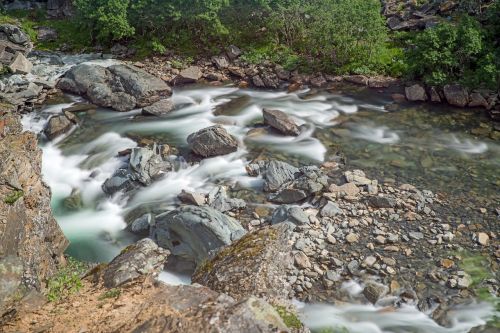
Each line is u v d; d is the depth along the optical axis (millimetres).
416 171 20516
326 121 25484
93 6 35531
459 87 26375
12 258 11133
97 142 24016
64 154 23094
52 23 40688
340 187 19000
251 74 31594
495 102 25625
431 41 27078
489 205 18109
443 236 16406
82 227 17891
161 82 29188
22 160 14391
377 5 31281
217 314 9172
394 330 12953
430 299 13930
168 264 15555
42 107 27734
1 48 32375
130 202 19266
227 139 22141
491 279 14578
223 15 35656
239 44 34438
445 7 33344
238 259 13180
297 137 23750
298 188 18562
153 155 21172
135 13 35438
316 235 16484
